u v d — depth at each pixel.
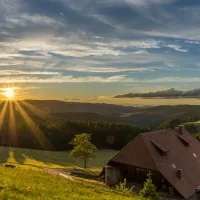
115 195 31.75
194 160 61.62
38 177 32.47
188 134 71.94
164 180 50.38
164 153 56.03
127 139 150.38
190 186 51.12
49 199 19.14
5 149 133.50
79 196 23.80
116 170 55.59
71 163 107.56
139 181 54.06
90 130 154.88
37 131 155.75
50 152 133.62
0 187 19.42
